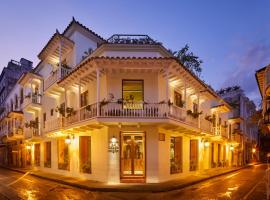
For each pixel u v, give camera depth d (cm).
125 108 1870
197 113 2298
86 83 2188
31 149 3366
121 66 1855
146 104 1900
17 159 4000
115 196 1471
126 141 1944
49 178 2209
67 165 2411
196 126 2355
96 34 2575
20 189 1714
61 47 2478
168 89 1983
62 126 2270
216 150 3484
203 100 2908
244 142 4747
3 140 4459
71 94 2439
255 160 5566
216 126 3139
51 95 2678
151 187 1675
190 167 2467
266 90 1184
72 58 2517
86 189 1708
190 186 1850
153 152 1909
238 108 4553
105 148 1931
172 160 2173
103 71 1920
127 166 1919
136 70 1922
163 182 1902
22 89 3741
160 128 1967
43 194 1526
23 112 3650
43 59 2891
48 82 2686
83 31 2514
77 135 2272
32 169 3228
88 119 1875
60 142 2606
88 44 2550
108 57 1795
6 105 4619
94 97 2081
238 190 1652
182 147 2319
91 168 2073
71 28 2512
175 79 2111
